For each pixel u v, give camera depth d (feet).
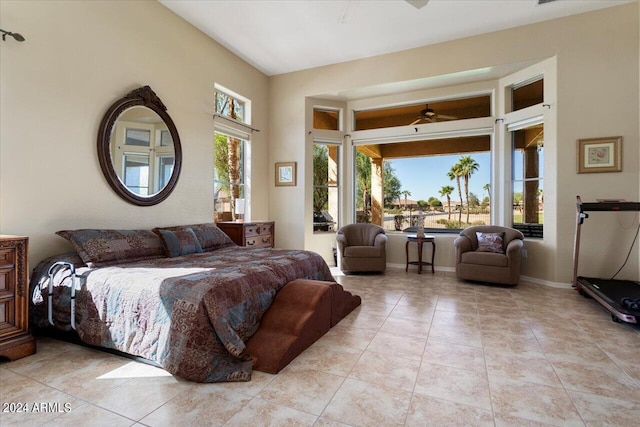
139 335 6.98
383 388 6.13
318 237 19.49
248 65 18.08
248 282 7.68
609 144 12.98
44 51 9.05
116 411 5.41
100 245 9.05
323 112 20.13
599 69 13.14
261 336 7.46
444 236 17.90
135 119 11.58
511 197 16.44
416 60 16.47
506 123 16.17
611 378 6.51
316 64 18.37
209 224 13.67
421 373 6.68
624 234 12.98
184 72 13.80
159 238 10.91
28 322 7.74
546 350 7.79
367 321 9.82
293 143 19.35
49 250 9.20
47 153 9.14
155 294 6.94
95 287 7.66
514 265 13.69
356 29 14.62
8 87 8.32
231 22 14.05
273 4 12.76
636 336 8.64
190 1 12.58
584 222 13.50
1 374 6.62
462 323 9.64
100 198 10.53
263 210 19.53
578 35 13.43
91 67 10.23
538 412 5.41
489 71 15.51
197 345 6.36
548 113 14.11
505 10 13.17
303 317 7.91
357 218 20.67
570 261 13.70
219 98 16.60
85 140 10.09
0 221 8.20
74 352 7.68
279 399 5.77
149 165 12.10
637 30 12.61
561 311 10.77
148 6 12.16
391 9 13.08
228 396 5.86
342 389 6.09
